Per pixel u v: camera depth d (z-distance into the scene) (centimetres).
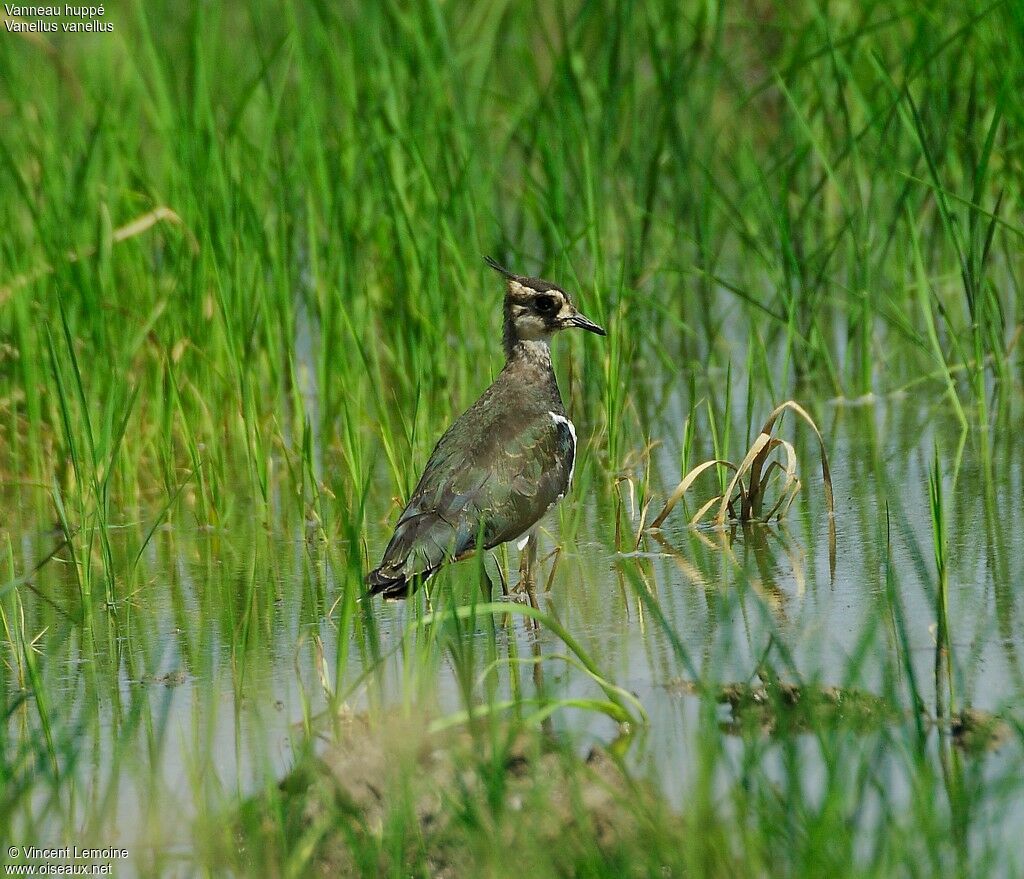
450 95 1822
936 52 1580
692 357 1789
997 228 1742
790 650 1023
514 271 1756
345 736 937
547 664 1032
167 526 1398
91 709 996
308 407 1667
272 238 1681
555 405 1270
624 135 1897
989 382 1620
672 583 1181
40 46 1825
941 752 856
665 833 784
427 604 1144
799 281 1716
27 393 1455
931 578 1137
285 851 808
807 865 725
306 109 1675
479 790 852
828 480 1231
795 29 1827
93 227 1664
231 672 1061
